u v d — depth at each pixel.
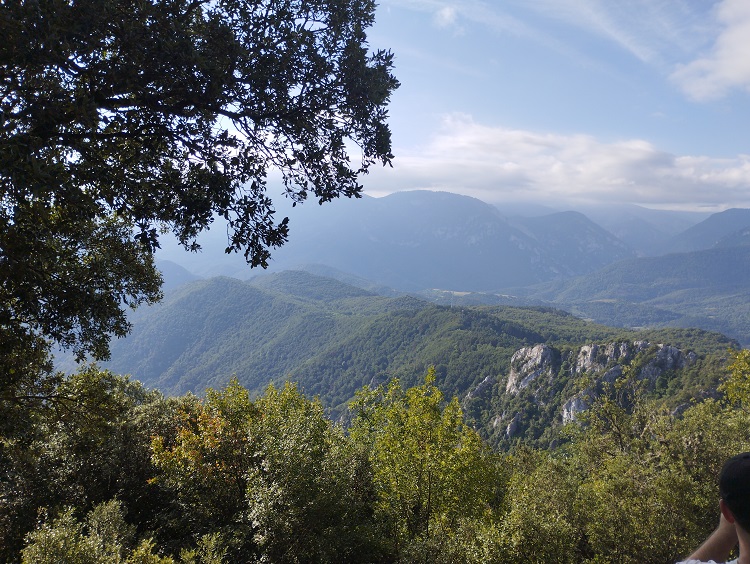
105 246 11.85
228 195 8.00
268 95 7.53
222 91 7.12
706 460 23.67
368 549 16.20
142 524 18.34
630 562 17.58
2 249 7.01
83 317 11.02
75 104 6.11
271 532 12.61
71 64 6.15
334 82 8.19
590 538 19.09
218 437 17.42
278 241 8.37
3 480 13.75
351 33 8.22
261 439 14.73
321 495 13.16
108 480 18.30
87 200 6.35
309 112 8.16
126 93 7.01
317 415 19.36
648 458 26.73
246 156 8.30
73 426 12.99
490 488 22.67
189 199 7.80
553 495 21.86
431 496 17.73
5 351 9.01
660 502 17.89
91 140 7.27
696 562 2.23
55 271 10.07
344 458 19.44
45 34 5.35
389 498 18.55
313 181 8.96
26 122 6.19
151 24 6.34
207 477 16.70
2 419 10.20
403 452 18.45
